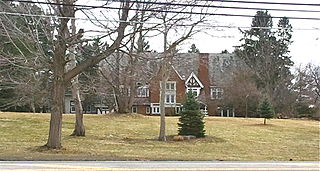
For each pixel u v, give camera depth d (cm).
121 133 3012
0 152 1823
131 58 2450
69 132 2902
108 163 1442
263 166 1424
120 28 1850
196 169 1284
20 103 3306
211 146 2561
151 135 2977
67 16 1781
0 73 2545
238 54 6962
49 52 2012
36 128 3061
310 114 5784
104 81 3681
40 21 1795
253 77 5978
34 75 2327
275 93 5925
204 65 6706
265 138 3070
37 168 1243
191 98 2908
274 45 6969
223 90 6094
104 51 1900
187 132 2861
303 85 6084
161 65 2672
